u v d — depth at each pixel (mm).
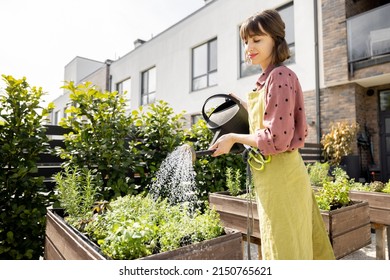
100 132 2432
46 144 2264
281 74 1052
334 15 5484
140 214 1518
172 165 1937
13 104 2133
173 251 1030
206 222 1347
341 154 5094
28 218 2037
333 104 5527
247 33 1175
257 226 1953
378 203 2338
